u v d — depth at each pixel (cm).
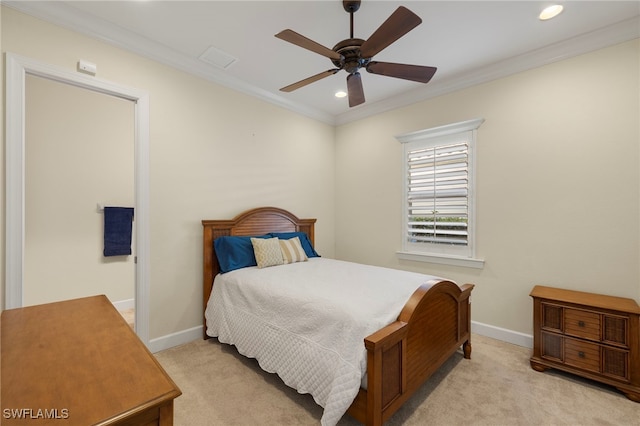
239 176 326
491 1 200
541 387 207
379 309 174
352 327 161
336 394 150
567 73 250
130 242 377
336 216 443
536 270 267
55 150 329
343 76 312
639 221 222
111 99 367
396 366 162
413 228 356
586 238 243
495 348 269
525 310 274
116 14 215
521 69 273
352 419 176
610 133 232
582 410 183
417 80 222
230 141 318
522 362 243
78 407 72
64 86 334
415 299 182
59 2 202
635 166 223
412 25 160
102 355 98
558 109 255
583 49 241
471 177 305
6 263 190
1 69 189
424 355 190
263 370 231
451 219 321
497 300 290
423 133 341
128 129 379
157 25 228
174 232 273
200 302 292
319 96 364
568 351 219
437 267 333
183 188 279
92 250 352
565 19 218
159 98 263
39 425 65
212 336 271
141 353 100
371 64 203
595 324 208
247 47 259
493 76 289
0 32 189
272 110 362
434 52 263
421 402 191
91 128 352
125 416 70
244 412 182
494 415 179
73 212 340
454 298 228
